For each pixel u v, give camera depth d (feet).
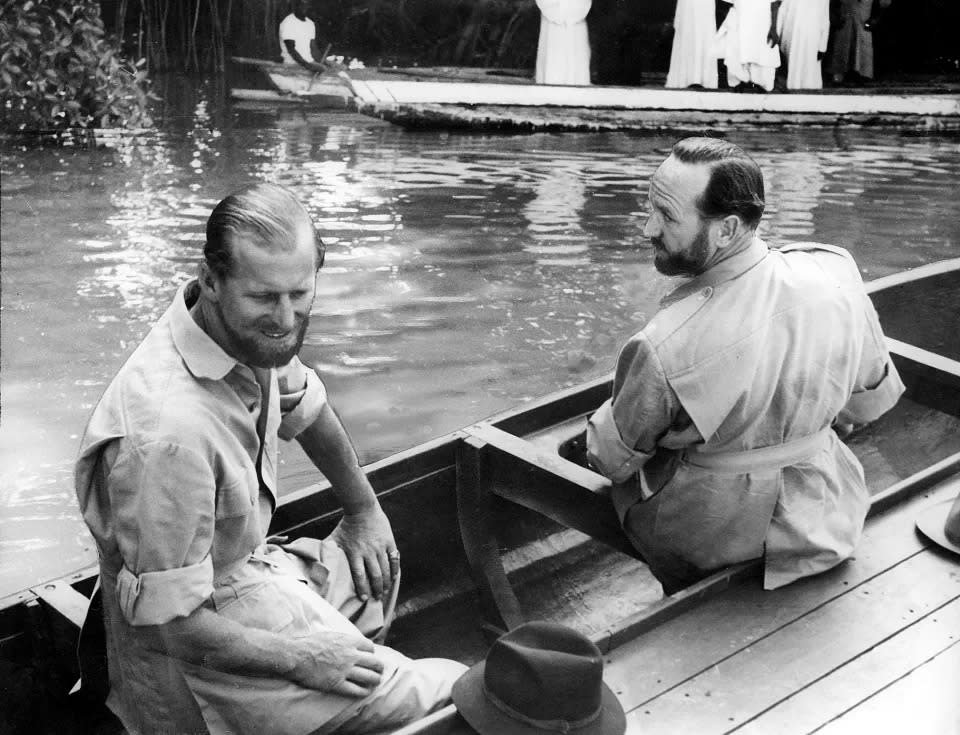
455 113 40.93
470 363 18.47
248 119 39.11
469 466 9.43
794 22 45.75
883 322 13.92
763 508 7.82
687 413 7.60
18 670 7.43
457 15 48.24
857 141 40.29
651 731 6.38
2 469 14.39
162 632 5.99
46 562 12.62
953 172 34.50
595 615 9.95
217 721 6.33
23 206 26.91
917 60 51.03
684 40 44.60
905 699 6.68
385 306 20.95
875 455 12.30
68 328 19.16
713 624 7.36
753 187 7.30
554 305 21.34
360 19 46.88
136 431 5.77
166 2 43.34
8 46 34.37
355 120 40.73
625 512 8.48
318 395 7.24
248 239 5.67
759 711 6.57
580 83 45.09
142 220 26.12
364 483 7.75
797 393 7.58
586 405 10.85
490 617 9.40
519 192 30.48
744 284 7.50
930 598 7.67
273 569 6.82
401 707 6.52
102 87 36.04
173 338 6.01
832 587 7.79
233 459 6.08
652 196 7.55
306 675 6.30
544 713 5.96
